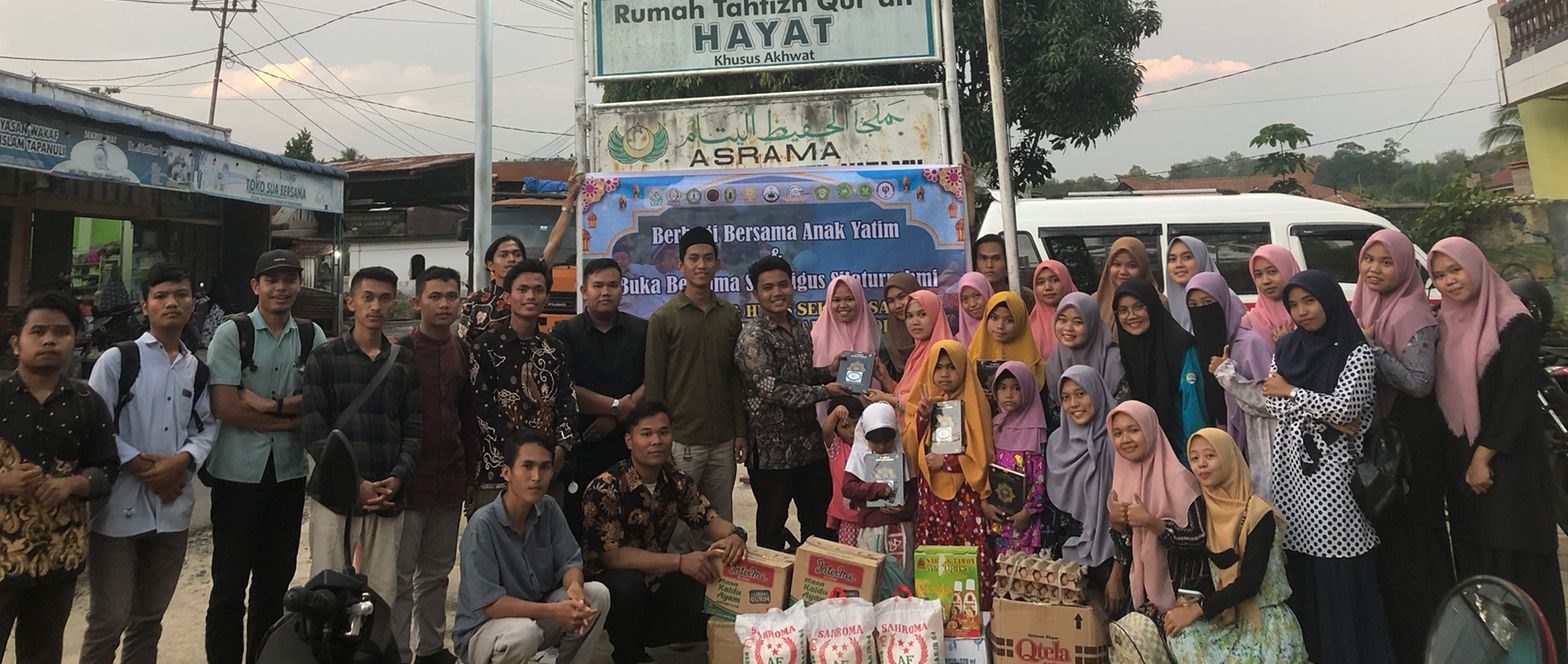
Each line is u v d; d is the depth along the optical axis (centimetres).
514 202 983
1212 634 316
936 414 374
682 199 486
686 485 383
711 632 348
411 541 351
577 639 342
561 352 385
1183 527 322
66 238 1137
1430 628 245
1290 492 330
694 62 514
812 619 323
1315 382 327
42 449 280
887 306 468
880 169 481
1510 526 316
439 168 1310
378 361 341
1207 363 365
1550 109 1028
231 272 1372
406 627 350
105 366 310
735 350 407
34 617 291
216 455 333
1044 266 439
